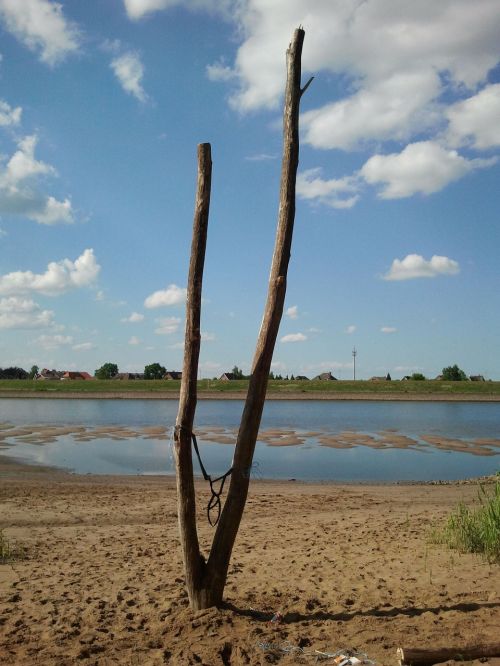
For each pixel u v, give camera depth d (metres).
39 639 5.83
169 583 7.57
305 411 55.84
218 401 73.12
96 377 125.31
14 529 11.24
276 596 6.95
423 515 12.49
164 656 5.34
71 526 11.69
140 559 8.97
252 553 9.27
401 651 5.03
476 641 5.34
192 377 5.91
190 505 6.02
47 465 23.08
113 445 29.19
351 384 86.19
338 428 38.62
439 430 37.53
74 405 64.81
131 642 5.70
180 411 5.95
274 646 5.43
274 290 6.01
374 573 7.86
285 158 6.13
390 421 44.34
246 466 6.07
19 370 130.88
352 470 22.59
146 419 45.22
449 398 77.56
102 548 9.73
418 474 21.81
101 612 6.55
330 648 5.41
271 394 80.44
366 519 12.16
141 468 22.62
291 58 6.18
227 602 6.44
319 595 6.99
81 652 5.45
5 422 42.38
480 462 24.75
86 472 21.58
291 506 14.12
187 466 5.96
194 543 6.11
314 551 9.30
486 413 53.59
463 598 6.66
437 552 8.77
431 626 5.77
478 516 9.51
